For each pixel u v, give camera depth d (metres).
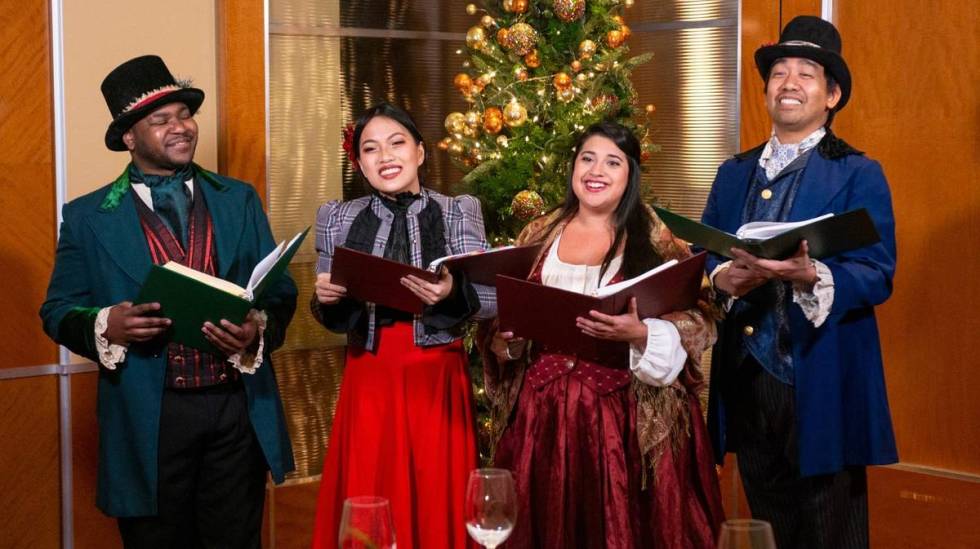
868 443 3.02
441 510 3.13
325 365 4.45
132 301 3.07
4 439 3.70
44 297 3.75
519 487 3.00
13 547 3.73
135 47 3.91
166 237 3.12
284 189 4.32
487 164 4.04
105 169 3.86
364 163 3.20
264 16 4.20
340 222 3.24
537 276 3.08
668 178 4.80
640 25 4.82
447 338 3.17
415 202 3.24
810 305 2.88
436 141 4.77
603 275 3.00
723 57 4.62
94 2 3.81
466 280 3.02
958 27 3.95
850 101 4.24
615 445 2.93
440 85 4.75
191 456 3.10
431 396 3.15
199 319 2.88
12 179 3.67
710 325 2.99
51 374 3.78
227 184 3.25
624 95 4.26
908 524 4.14
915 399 4.11
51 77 3.75
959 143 3.96
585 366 2.98
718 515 3.00
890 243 3.01
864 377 3.03
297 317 4.37
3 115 3.65
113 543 3.91
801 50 3.07
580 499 2.96
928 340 4.07
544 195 4.07
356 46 4.49
